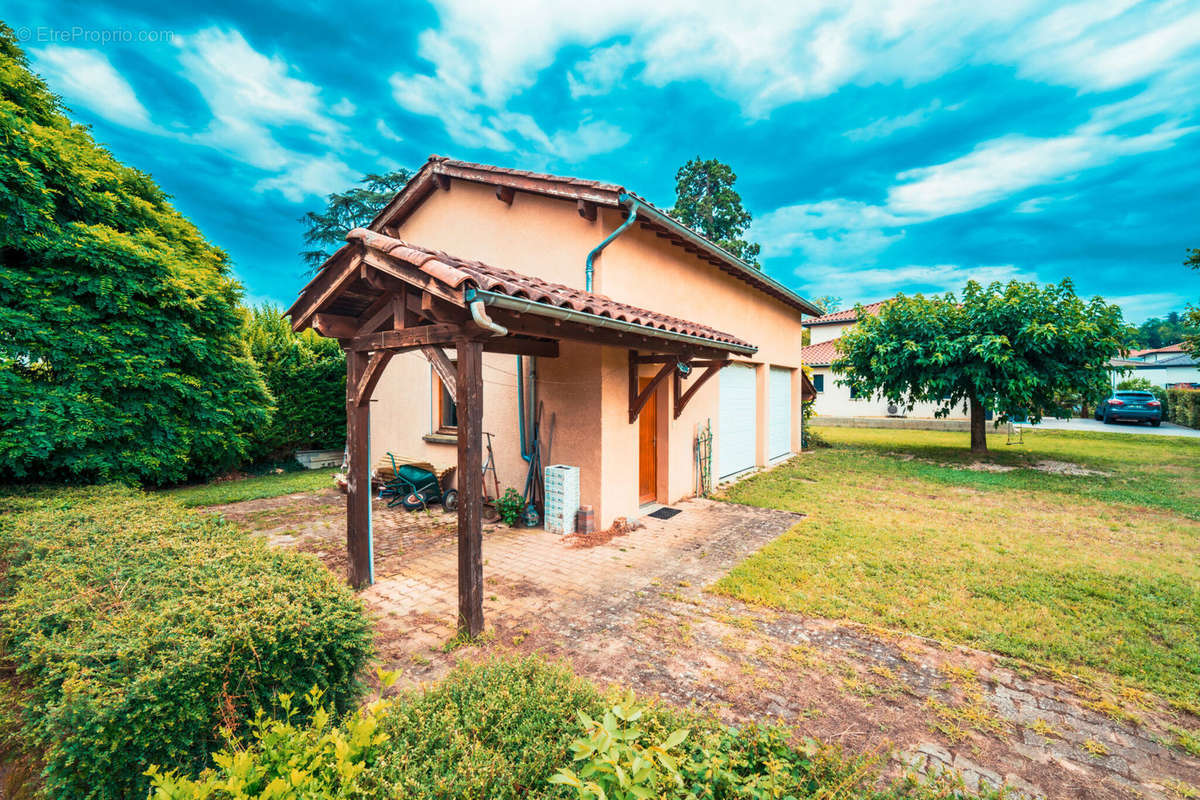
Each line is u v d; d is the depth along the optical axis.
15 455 5.90
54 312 6.47
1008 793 2.33
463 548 3.85
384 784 1.50
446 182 8.38
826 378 25.66
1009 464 11.73
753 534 6.53
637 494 7.34
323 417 13.01
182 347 8.12
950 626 3.96
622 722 1.88
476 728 1.87
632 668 3.43
